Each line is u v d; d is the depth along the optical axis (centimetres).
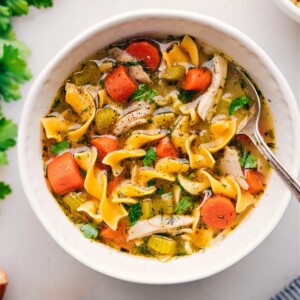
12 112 46
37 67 46
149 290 47
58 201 42
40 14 46
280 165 40
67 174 41
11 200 46
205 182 42
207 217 42
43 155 42
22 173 40
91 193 42
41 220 41
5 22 45
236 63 41
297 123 40
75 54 40
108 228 42
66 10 46
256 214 42
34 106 40
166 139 42
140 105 42
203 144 42
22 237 47
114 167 42
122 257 42
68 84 41
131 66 41
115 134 42
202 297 47
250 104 41
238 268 47
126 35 41
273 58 46
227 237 42
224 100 42
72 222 42
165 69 41
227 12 46
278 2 43
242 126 41
